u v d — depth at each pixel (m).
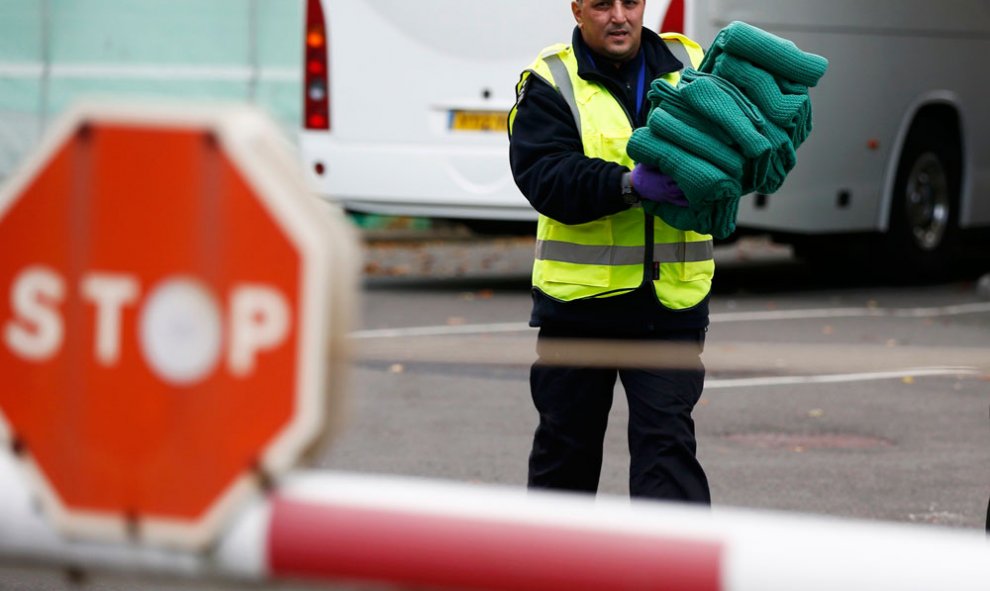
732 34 10.07
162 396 4.61
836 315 28.98
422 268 39.06
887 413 20.27
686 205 10.24
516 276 36.66
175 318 4.58
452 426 19.22
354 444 18.19
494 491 4.70
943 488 16.39
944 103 33.91
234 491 4.54
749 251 44.44
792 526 4.44
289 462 4.50
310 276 4.43
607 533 4.45
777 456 17.80
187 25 33.16
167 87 33.22
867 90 32.06
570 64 11.06
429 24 29.11
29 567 4.91
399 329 26.19
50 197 4.64
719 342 25.08
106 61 33.62
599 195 10.37
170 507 4.62
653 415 10.62
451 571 4.52
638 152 10.08
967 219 34.88
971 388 21.98
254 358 4.50
